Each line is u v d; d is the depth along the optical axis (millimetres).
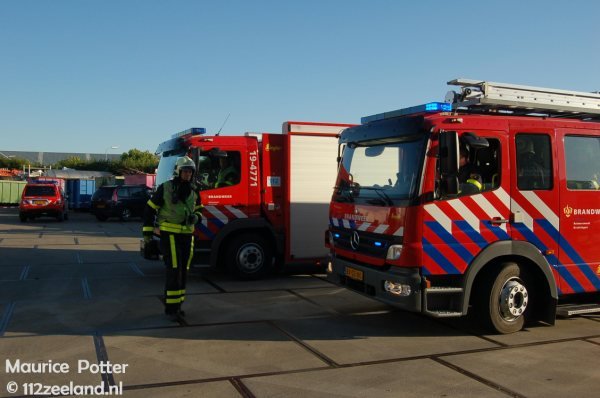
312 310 7344
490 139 5922
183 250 6809
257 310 7305
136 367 4930
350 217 6625
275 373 4816
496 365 5105
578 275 6344
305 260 9805
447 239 5707
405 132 5875
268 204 9586
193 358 5207
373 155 6418
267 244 9711
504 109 6738
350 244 6586
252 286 9109
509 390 4477
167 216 6715
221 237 9273
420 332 6266
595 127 6527
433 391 4434
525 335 6188
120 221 26094
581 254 6367
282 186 9719
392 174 6035
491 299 6020
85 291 8508
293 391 4395
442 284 5848
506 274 6070
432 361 5203
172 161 9617
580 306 6539
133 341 5758
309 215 9820
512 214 6000
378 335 6129
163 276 9969
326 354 5395
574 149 6398
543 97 6645
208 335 6027
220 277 9984
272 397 4266
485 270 6129
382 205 5980
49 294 8242
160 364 5020
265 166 9594
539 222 6133
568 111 6832
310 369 4934
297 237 9734
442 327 6500
